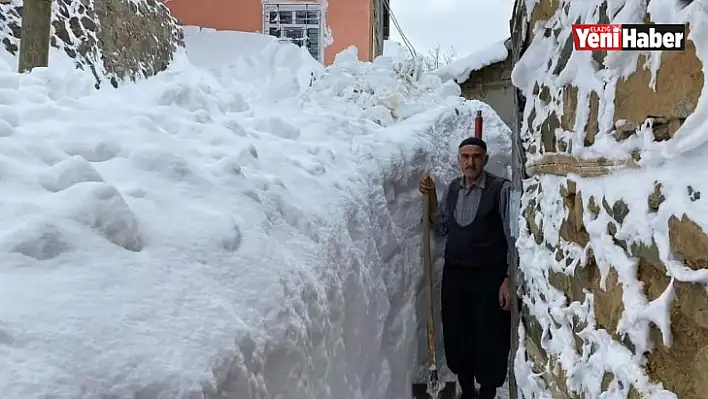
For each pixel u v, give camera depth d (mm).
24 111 2193
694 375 965
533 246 2404
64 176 1638
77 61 5121
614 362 1281
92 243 1419
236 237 1756
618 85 1312
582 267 1567
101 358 1143
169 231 1633
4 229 1348
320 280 2098
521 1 2756
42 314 1156
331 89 4902
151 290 1380
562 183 1868
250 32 10031
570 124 1761
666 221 1019
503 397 3938
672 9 1041
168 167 1984
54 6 5121
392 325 3393
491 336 3635
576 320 1648
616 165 1294
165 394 1175
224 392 1342
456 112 4980
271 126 3305
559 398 1818
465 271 3672
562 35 1911
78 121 2268
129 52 6395
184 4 10477
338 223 2564
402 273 3592
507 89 10414
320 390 1948
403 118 4562
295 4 10586
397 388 3297
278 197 2254
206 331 1375
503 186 3580
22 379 1011
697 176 939
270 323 1620
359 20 10727
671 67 1031
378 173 3469
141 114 2631
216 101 3309
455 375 4000
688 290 959
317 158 3043
